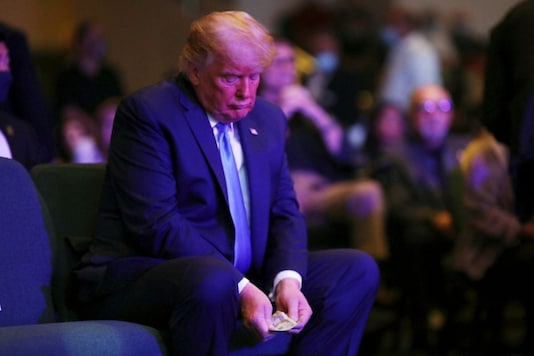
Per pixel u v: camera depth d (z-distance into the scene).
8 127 9.62
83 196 8.80
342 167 14.61
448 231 13.80
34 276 8.17
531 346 12.17
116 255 8.19
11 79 10.22
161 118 8.16
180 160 8.18
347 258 8.48
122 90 18.23
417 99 14.74
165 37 22.22
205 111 8.34
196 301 7.42
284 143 8.81
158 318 7.77
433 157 14.73
